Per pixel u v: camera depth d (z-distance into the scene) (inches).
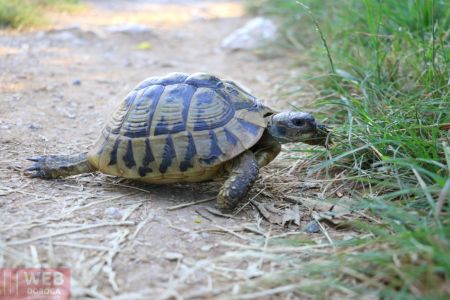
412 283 24.5
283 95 43.2
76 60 55.2
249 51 63.1
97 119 40.5
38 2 78.2
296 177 33.0
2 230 27.8
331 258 26.4
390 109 34.2
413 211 27.8
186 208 30.1
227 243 27.7
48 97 43.6
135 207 29.9
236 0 114.8
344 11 50.1
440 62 36.7
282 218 29.6
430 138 31.6
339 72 40.9
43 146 36.0
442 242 25.0
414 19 42.1
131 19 82.4
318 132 31.2
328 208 30.1
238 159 30.0
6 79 46.2
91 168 31.7
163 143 29.8
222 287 25.5
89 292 25.2
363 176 31.4
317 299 24.9
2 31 62.8
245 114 30.2
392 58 39.8
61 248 27.1
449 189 27.0
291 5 62.9
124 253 27.0
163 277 25.9
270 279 25.6
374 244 26.6
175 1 109.2
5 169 32.9
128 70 53.3
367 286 25.1
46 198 30.4
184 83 30.8
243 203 30.6
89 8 89.4
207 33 76.2
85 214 29.2
